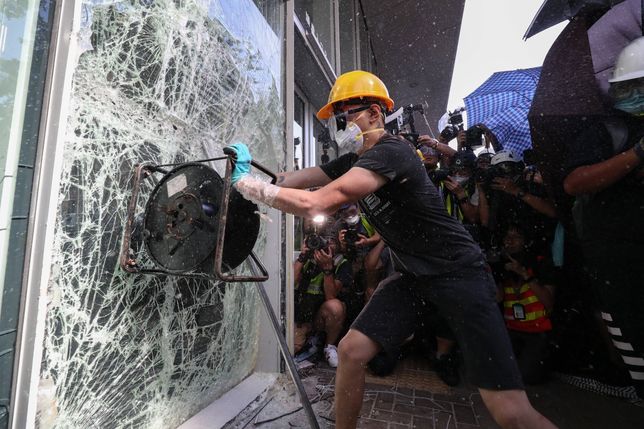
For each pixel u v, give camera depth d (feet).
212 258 3.55
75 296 3.47
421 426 5.83
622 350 6.28
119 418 4.10
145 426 4.49
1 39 2.85
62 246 3.32
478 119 11.89
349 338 4.65
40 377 3.14
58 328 3.31
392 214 4.55
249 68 6.70
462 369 8.40
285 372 7.37
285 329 7.55
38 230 3.00
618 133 6.10
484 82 13.35
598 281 6.52
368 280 9.45
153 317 4.53
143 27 4.25
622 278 6.15
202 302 5.50
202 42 5.34
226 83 6.00
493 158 8.68
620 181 6.10
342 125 5.14
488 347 3.92
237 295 6.50
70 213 3.41
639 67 5.74
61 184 3.30
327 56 14.16
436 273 4.35
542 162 7.29
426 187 4.50
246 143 6.64
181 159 5.00
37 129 3.08
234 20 6.20
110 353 3.93
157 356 4.63
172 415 4.97
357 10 17.88
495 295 4.30
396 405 6.53
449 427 5.81
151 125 4.45
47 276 3.03
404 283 4.99
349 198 3.84
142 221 4.09
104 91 3.76
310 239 9.36
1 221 2.78
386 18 19.51
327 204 3.71
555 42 7.39
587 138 6.33
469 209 9.22
